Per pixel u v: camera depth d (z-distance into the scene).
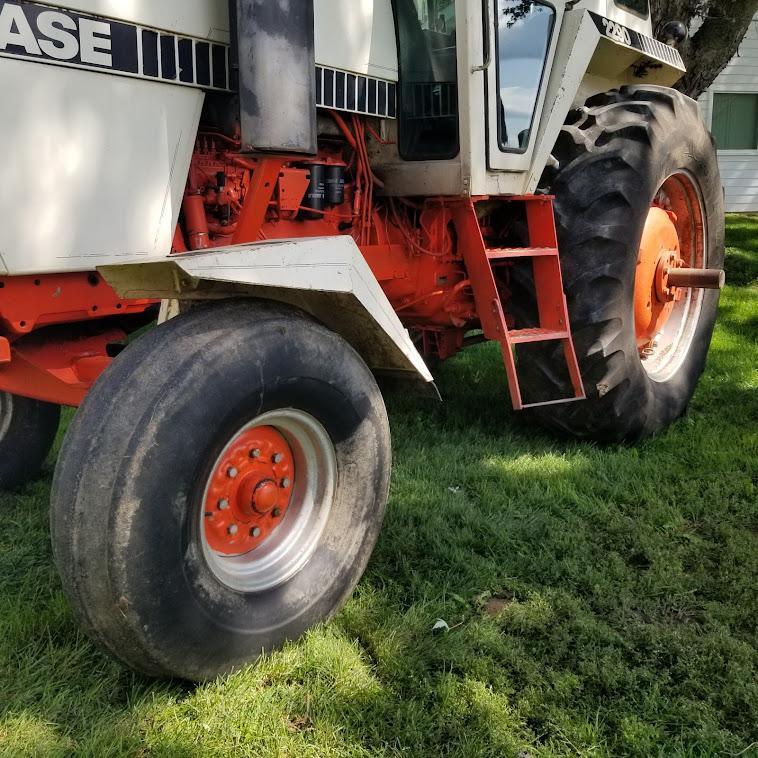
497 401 5.20
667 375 4.81
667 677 2.52
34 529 3.37
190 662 2.32
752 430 4.63
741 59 14.39
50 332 3.01
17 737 2.21
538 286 4.04
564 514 3.60
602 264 4.04
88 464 2.13
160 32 2.63
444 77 3.57
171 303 2.78
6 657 2.52
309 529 2.73
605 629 2.73
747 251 10.39
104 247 2.60
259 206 2.90
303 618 2.63
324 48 3.19
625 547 3.35
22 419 3.66
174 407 2.19
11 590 2.93
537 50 3.83
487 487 3.84
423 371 2.94
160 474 2.15
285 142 2.69
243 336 2.36
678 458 4.27
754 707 2.38
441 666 2.57
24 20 2.30
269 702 2.38
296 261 2.46
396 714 2.33
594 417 4.27
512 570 3.16
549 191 4.15
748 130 14.93
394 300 4.09
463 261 4.03
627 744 2.26
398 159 3.76
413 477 3.95
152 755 2.20
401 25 3.55
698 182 4.78
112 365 2.28
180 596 2.24
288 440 2.66
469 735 2.28
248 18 2.56
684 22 7.00
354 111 3.39
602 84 4.98
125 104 2.58
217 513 2.48
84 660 2.54
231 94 2.93
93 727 2.26
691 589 3.01
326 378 2.58
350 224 3.72
